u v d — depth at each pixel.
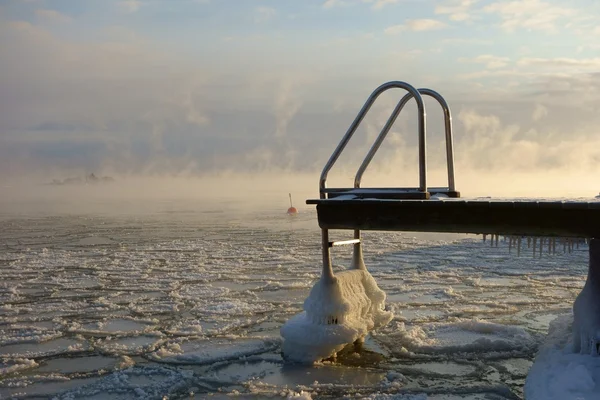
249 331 5.28
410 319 5.48
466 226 3.72
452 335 4.93
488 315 5.66
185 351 4.71
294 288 7.21
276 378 4.06
